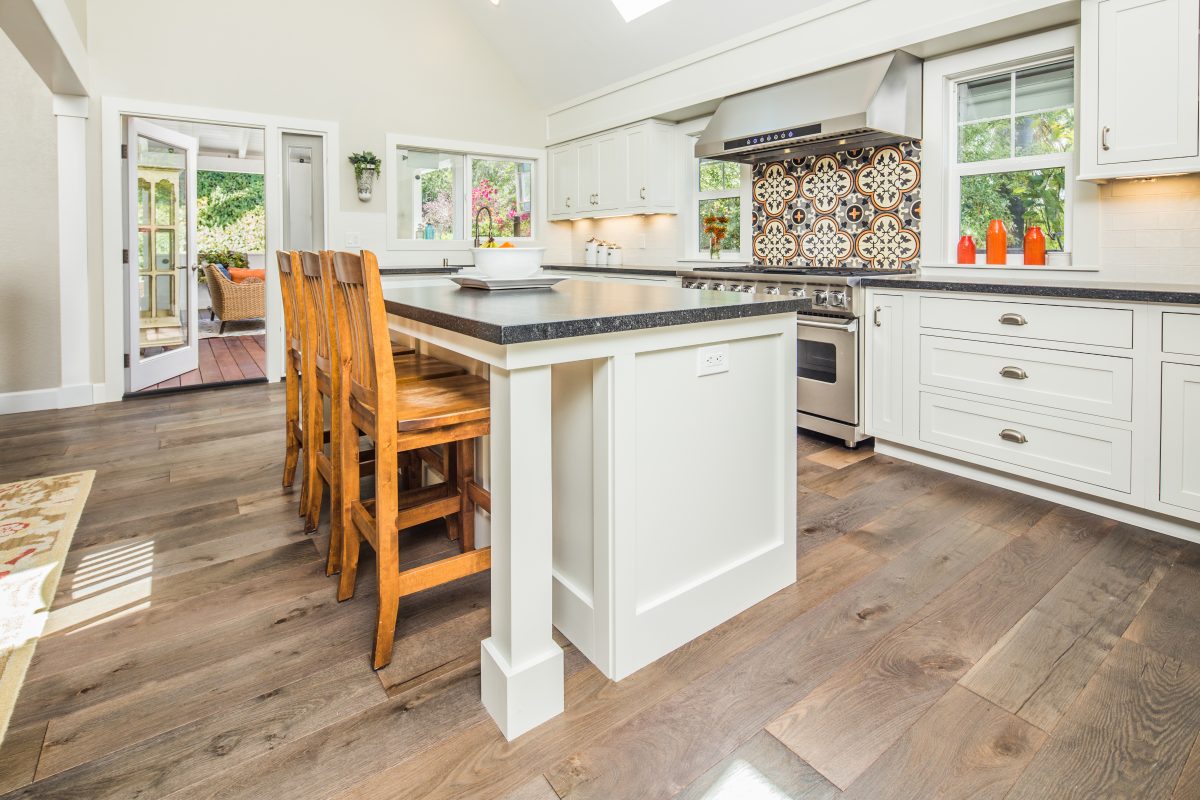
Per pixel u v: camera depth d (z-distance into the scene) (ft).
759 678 5.16
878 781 4.10
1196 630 5.68
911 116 11.16
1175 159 7.75
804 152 13.12
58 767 4.20
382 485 5.12
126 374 15.20
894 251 12.14
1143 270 8.97
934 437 9.87
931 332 9.75
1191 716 4.62
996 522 8.09
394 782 4.12
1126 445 7.73
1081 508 8.43
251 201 36.99
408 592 5.31
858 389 10.93
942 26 9.98
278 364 17.07
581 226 20.74
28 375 14.05
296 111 16.39
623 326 4.75
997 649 5.47
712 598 5.84
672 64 14.98
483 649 4.82
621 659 5.18
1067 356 8.18
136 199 15.20
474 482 6.79
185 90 14.99
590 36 16.20
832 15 11.55
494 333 4.21
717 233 16.24
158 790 4.03
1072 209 9.76
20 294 13.80
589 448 5.22
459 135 18.79
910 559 7.14
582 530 5.42
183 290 17.66
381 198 17.83
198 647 5.55
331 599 6.37
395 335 9.76
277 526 8.06
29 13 9.31
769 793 4.02
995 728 4.54
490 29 18.47
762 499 6.28
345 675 5.20
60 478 9.66
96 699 4.87
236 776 4.16
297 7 16.17
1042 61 10.02
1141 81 7.95
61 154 13.89
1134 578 6.63
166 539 7.67
